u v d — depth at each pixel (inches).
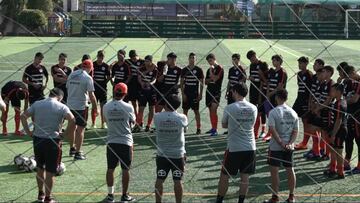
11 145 449.7
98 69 502.9
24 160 374.6
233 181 351.6
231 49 1360.7
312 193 333.1
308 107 424.8
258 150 440.8
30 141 465.4
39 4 1750.7
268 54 1243.8
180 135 289.9
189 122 553.6
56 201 312.2
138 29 1765.5
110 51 1277.1
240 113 295.3
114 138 306.2
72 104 402.6
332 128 363.3
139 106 506.0
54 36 1712.6
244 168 300.2
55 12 1856.5
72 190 333.4
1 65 1000.9
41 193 307.9
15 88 480.7
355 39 1728.6
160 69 491.5
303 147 444.8
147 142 465.4
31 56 1172.5
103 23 1749.5
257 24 1710.1
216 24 1744.6
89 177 361.7
